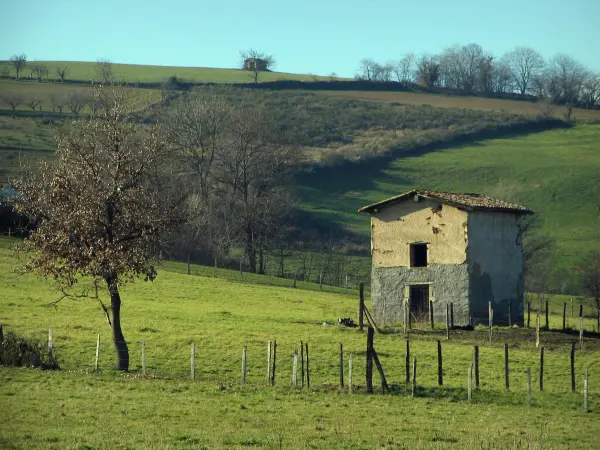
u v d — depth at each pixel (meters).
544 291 90.00
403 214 60.59
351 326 55.41
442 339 49.75
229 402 30.42
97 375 35.41
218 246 99.25
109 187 38.44
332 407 30.19
